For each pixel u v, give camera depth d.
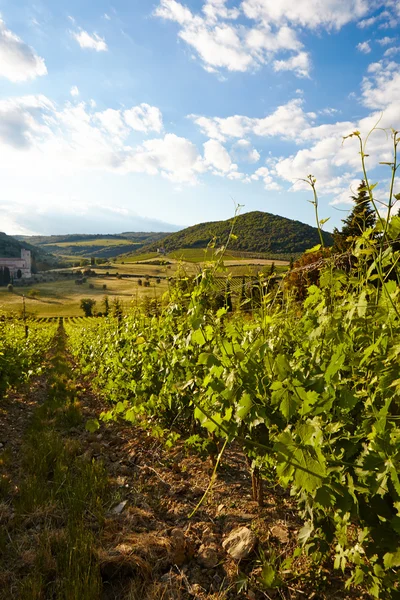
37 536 2.84
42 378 11.92
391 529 1.53
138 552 2.61
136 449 4.75
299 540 2.17
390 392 1.66
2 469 4.14
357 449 1.68
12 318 19.59
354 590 2.14
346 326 1.96
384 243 1.72
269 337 2.49
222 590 2.32
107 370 7.50
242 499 3.32
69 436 5.41
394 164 1.61
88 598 2.17
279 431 2.02
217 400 2.42
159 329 4.55
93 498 3.32
